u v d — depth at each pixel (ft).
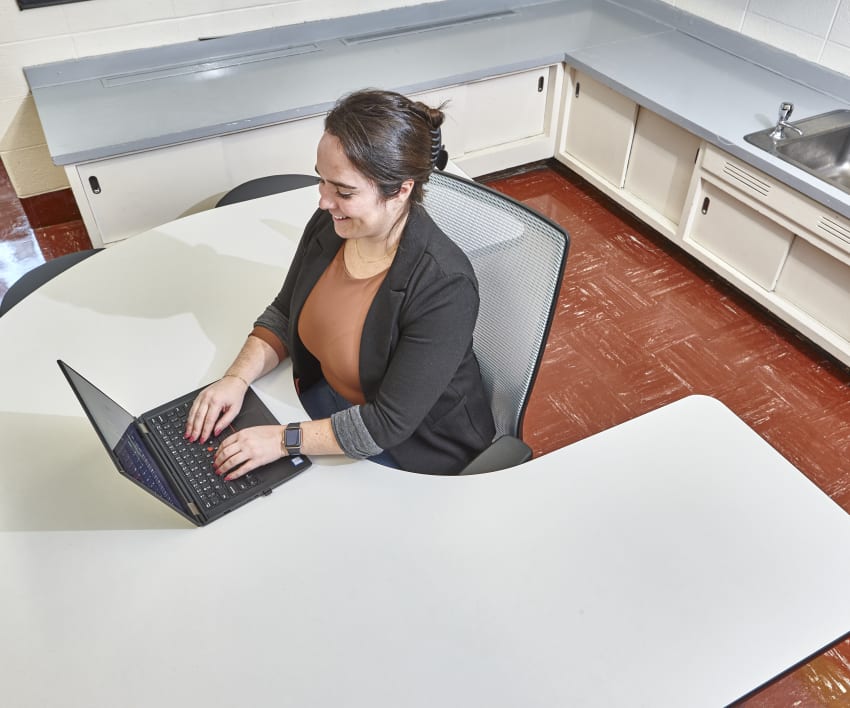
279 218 6.42
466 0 11.23
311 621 3.63
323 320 4.56
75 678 3.42
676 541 4.00
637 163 10.41
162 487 3.93
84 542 3.97
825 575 3.85
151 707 3.32
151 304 5.49
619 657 3.51
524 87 10.80
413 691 3.37
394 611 3.67
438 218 5.17
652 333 9.07
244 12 9.76
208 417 4.53
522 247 4.72
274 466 4.35
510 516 4.12
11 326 5.29
